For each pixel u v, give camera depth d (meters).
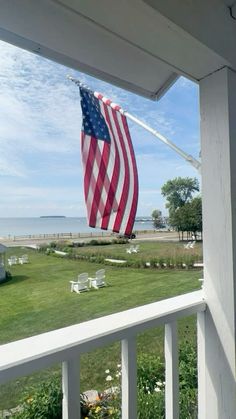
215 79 1.26
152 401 1.34
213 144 1.26
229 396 1.16
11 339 1.67
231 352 1.17
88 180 2.39
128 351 0.91
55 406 1.04
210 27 1.09
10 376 0.67
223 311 1.20
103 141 2.52
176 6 0.96
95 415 1.27
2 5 1.01
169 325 1.06
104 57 1.33
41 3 0.98
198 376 1.24
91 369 1.41
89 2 0.87
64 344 0.77
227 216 1.21
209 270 1.25
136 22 0.95
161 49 1.10
